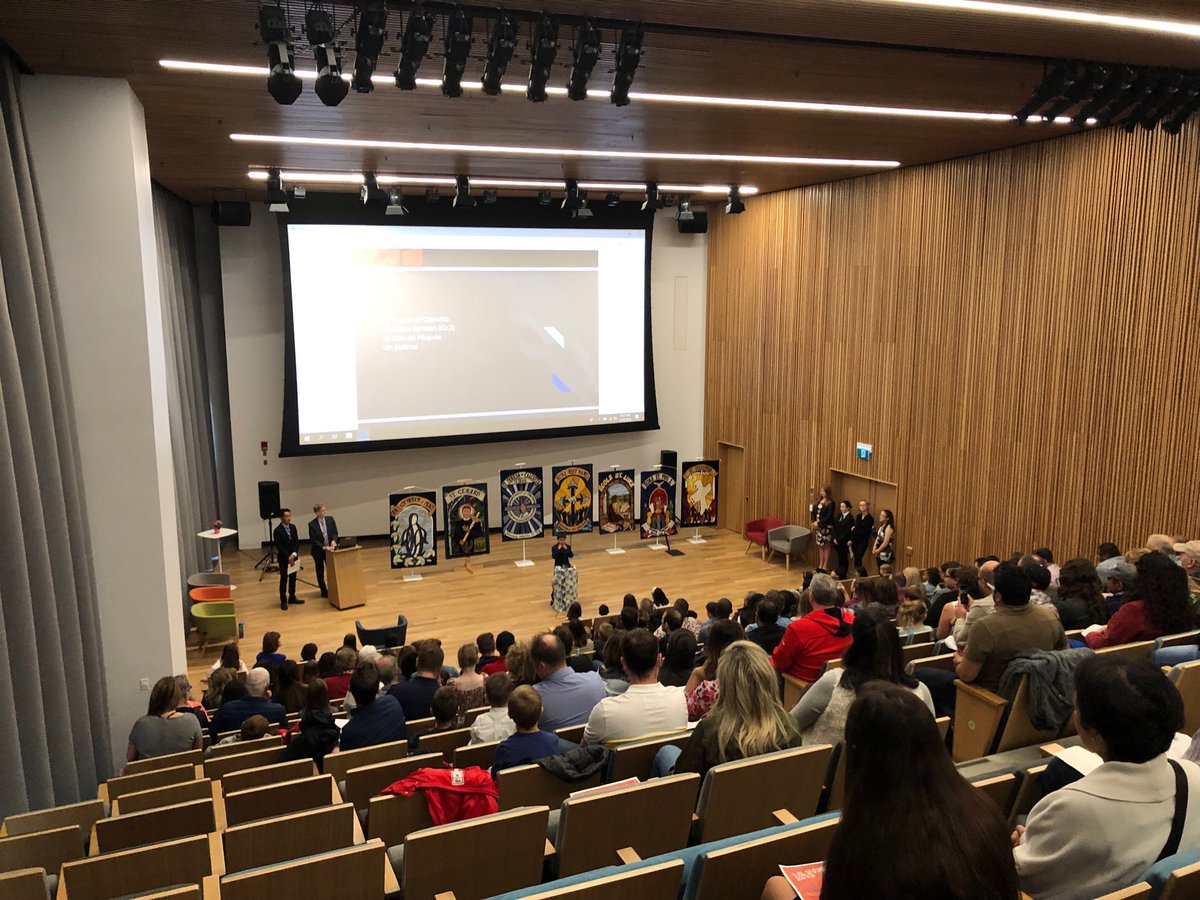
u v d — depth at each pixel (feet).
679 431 56.44
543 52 18.70
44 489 20.89
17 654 18.66
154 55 21.26
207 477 46.06
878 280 41.04
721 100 26.03
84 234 23.68
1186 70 23.11
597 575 44.93
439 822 11.88
